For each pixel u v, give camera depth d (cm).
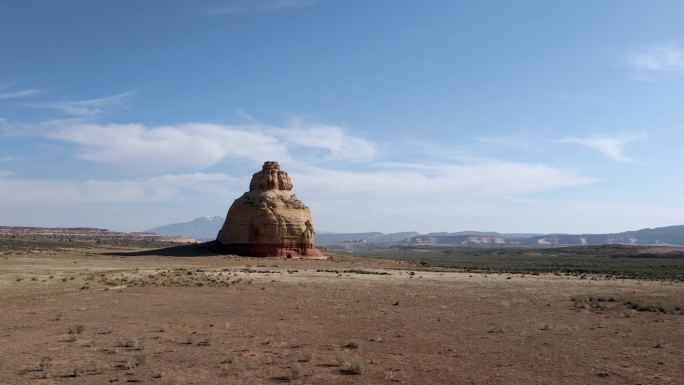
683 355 2161
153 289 4512
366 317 3166
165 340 2348
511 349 2266
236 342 2333
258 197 10612
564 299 4256
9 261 6762
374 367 1900
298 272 6831
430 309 3572
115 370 1792
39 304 3475
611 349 2280
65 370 1784
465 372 1850
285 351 2156
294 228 10362
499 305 3831
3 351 2078
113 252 10450
